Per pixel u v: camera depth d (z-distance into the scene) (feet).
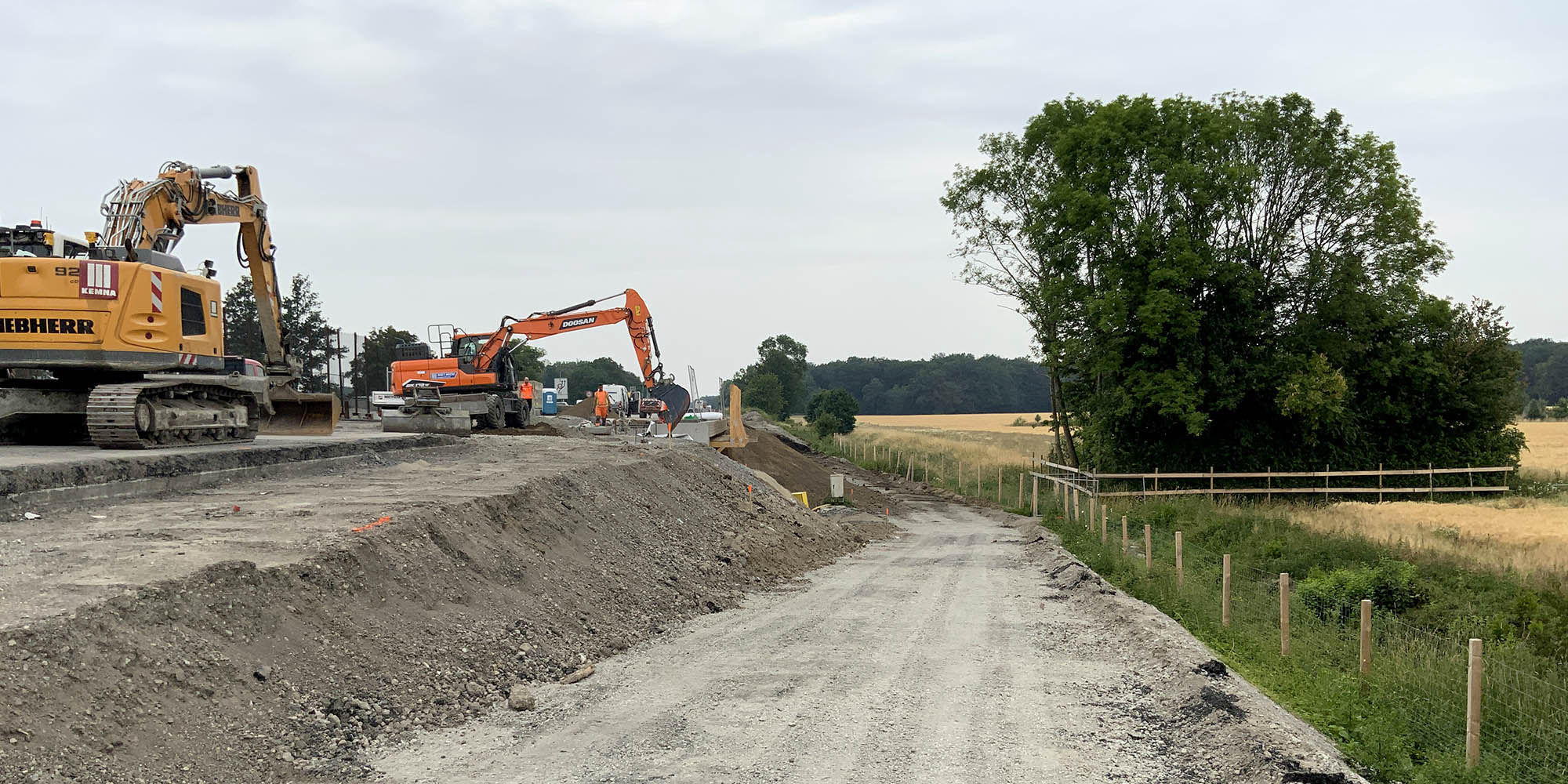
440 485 45.47
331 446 53.62
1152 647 36.45
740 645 37.60
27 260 42.45
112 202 47.47
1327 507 111.34
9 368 43.68
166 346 46.19
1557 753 29.86
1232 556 80.69
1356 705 32.55
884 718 26.96
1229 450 127.95
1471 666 28.60
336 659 24.68
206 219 55.21
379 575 29.58
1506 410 128.98
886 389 574.56
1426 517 98.48
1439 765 28.14
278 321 63.62
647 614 41.86
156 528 31.04
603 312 109.40
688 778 21.38
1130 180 126.41
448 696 25.94
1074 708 28.78
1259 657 41.37
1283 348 123.44
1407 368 127.03
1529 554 73.05
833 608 47.96
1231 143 126.11
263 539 29.55
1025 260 143.13
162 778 17.99
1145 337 122.31
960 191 145.69
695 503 69.21
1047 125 139.85
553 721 25.52
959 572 64.85
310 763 20.52
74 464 35.76
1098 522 98.07
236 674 21.76
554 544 43.39
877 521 110.42
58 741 17.21
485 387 104.73
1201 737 25.72
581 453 70.64
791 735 25.04
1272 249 127.65
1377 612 57.67
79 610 20.26
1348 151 125.18
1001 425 391.65
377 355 187.21
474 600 32.50
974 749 24.31
